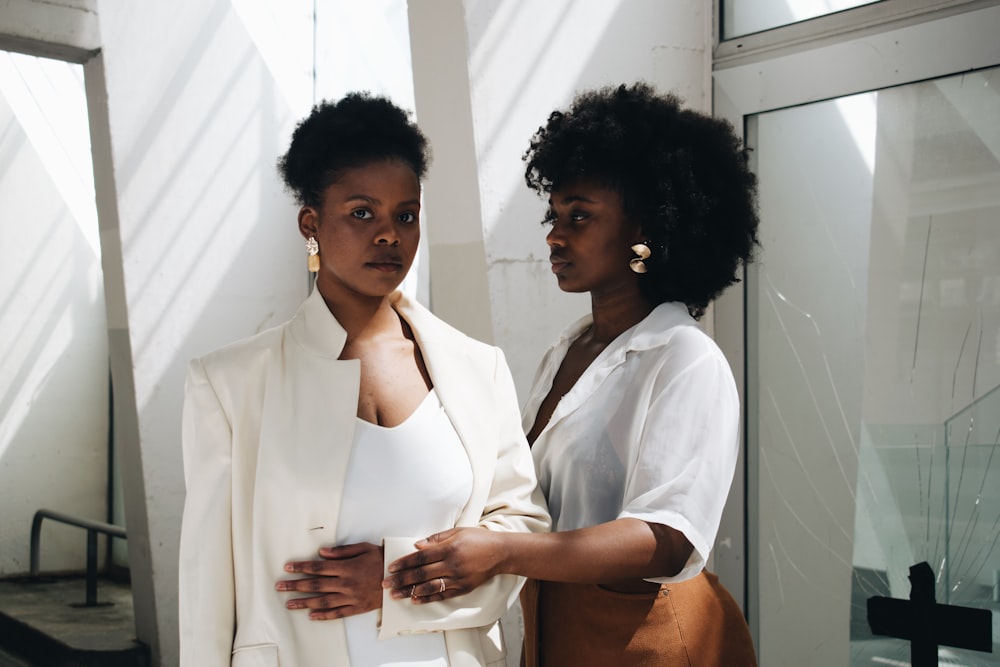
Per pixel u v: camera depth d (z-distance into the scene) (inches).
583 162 70.2
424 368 65.2
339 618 58.2
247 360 60.4
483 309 115.4
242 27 207.3
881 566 111.1
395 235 59.9
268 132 212.5
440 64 112.8
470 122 110.8
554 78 117.4
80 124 271.4
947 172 105.7
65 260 269.7
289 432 59.3
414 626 58.8
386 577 57.9
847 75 112.0
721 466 64.7
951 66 103.1
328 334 61.6
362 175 59.4
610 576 61.1
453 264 118.7
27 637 208.7
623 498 68.5
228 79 204.4
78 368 271.7
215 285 202.1
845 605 114.3
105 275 193.3
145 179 189.6
